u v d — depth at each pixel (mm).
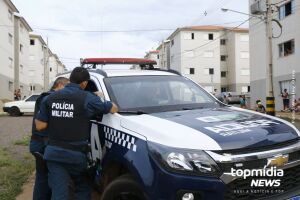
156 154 3445
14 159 8344
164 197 3332
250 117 4180
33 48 63156
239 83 59562
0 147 10016
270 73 18922
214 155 3299
